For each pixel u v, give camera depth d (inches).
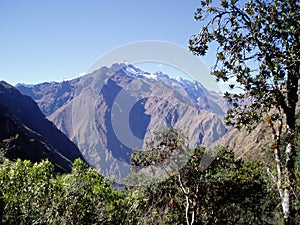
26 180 224.2
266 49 227.8
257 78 227.5
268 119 275.7
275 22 230.4
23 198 213.6
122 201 264.8
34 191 219.5
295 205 278.5
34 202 216.4
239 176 544.4
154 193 313.0
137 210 278.8
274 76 217.9
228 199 552.1
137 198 275.4
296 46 226.2
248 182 550.3
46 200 215.2
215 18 268.5
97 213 249.8
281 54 222.7
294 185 273.3
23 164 234.1
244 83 228.1
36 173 232.1
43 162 240.7
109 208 257.1
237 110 230.8
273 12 228.5
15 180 221.3
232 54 251.0
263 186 556.4
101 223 250.1
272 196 540.1
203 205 540.1
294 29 223.5
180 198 490.6
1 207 204.1
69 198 225.1
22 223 202.1
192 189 482.9
